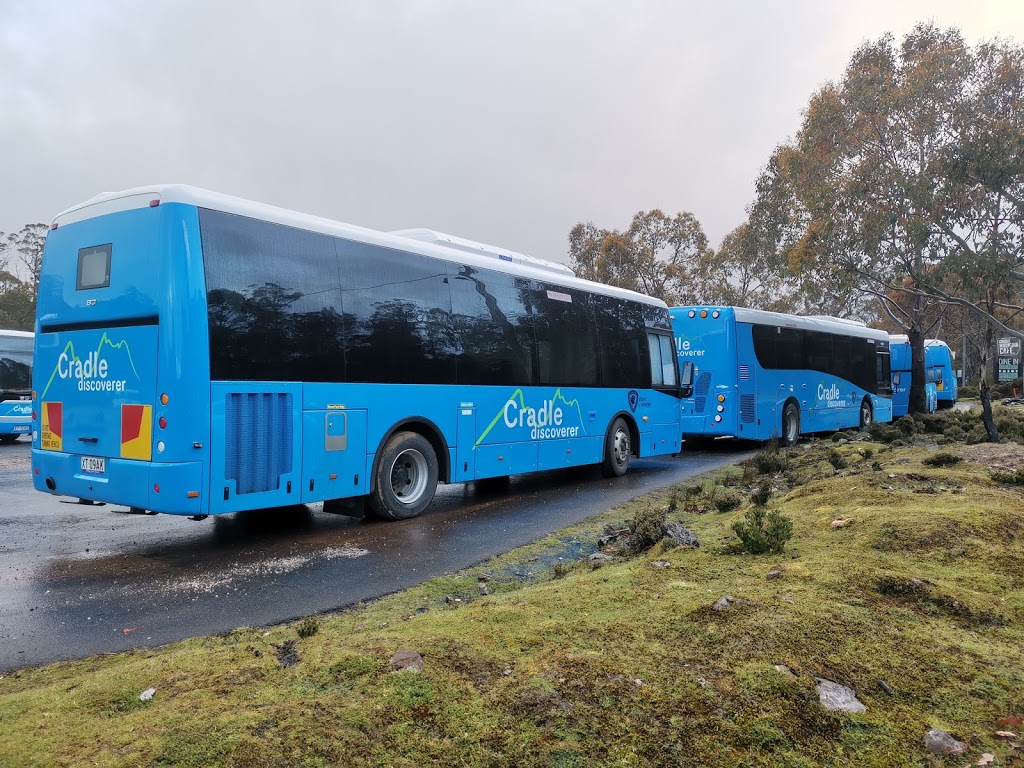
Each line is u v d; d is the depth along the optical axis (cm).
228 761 261
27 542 775
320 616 524
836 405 2144
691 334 1727
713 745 281
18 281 5678
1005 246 1752
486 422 1005
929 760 283
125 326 687
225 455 684
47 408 760
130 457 678
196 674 342
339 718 291
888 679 338
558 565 595
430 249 933
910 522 593
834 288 2111
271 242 736
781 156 2506
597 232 4519
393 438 878
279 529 841
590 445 1227
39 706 318
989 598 447
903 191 1819
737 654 350
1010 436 1384
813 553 536
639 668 335
